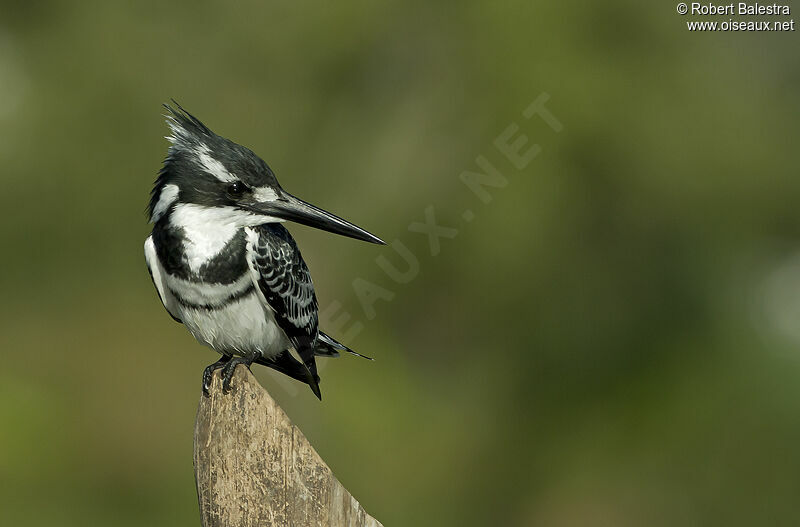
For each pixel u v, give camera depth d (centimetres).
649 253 1240
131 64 1360
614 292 1245
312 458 378
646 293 1248
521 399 1270
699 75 1238
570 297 1240
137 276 1331
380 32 1327
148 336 1292
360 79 1364
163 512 1149
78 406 1219
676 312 1250
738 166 1208
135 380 1253
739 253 1256
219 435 392
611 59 1211
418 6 1311
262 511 383
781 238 1272
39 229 1323
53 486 1139
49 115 1327
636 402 1238
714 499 1212
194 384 1266
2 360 1241
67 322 1302
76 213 1333
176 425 1229
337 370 1202
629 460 1239
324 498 376
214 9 1389
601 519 1238
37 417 1175
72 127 1334
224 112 1378
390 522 1164
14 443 1140
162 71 1370
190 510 1151
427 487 1201
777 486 1198
